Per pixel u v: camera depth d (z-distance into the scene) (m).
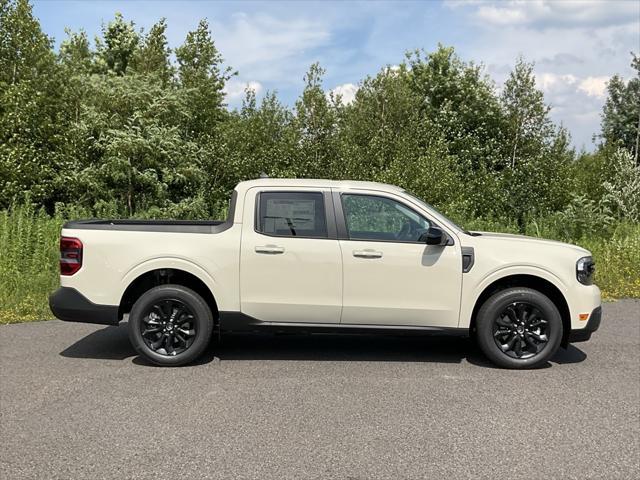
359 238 6.14
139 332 6.09
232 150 17.72
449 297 6.09
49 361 6.27
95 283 6.08
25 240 10.85
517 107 21.19
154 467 3.87
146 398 5.16
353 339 7.41
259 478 3.73
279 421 4.66
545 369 6.14
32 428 4.49
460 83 23.28
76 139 15.84
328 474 3.79
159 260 6.07
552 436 4.41
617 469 3.88
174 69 19.91
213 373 5.91
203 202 16.17
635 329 7.93
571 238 16.52
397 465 3.92
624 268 11.48
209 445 4.21
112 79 16.52
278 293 6.09
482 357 6.61
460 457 4.04
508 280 6.37
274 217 6.19
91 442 4.25
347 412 4.87
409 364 6.30
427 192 17.58
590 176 21.66
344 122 19.69
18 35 16.80
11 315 8.16
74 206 15.09
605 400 5.20
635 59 25.50
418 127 20.33
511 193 19.70
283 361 6.38
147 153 15.26
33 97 15.91
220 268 6.08
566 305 6.19
